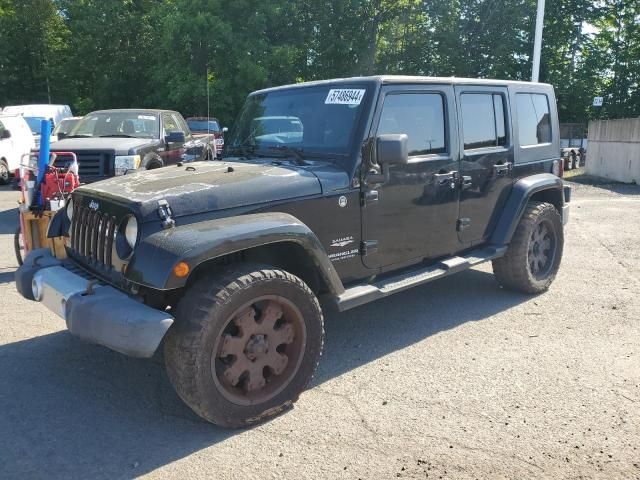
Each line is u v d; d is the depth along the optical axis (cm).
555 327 501
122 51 3122
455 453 313
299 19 2784
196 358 314
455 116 491
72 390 391
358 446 321
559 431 333
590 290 608
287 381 357
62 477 296
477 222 527
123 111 1130
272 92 491
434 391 385
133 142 1006
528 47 3102
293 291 351
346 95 432
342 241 411
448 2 2978
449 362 432
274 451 317
